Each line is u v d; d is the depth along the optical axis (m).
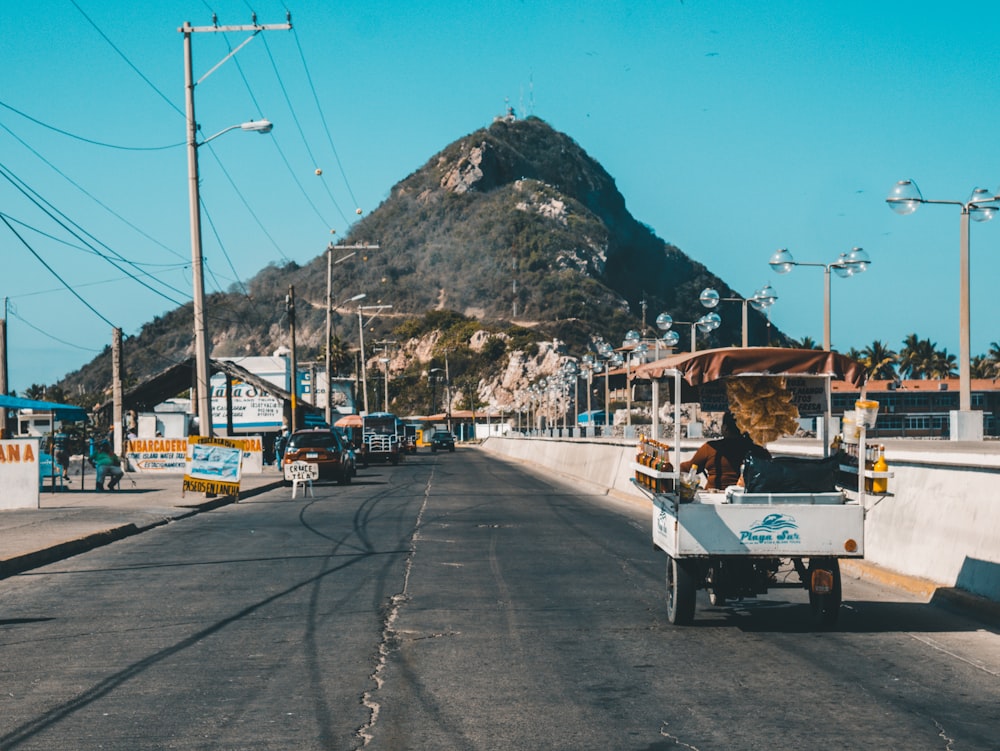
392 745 6.60
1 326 40.66
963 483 12.91
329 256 61.53
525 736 6.80
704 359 11.09
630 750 6.49
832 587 10.51
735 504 10.41
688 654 9.45
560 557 16.69
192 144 32.16
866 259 30.75
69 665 9.10
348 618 11.26
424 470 54.06
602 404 142.38
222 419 77.25
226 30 31.47
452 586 13.55
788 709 7.48
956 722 7.12
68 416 33.69
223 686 8.24
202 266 32.19
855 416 10.54
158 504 27.50
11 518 23.14
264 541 19.23
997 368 137.38
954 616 11.53
